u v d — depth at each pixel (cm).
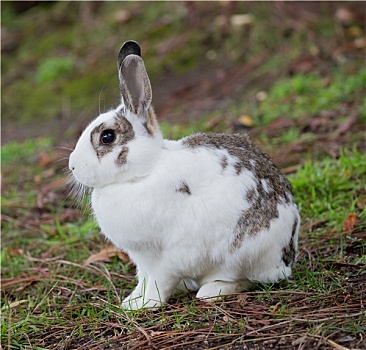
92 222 1088
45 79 1966
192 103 1645
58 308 830
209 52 1848
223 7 1950
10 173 1491
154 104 1695
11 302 890
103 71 1922
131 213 707
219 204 716
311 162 1179
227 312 704
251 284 770
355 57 1600
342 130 1263
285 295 732
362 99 1383
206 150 734
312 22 1780
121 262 963
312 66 1611
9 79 2036
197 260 728
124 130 709
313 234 927
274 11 1859
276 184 759
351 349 605
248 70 1717
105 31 2059
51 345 717
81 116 1783
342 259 829
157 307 743
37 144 1641
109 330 723
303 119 1356
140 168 709
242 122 1403
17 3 2298
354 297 703
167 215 709
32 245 1102
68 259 1009
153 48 1916
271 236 739
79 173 715
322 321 651
